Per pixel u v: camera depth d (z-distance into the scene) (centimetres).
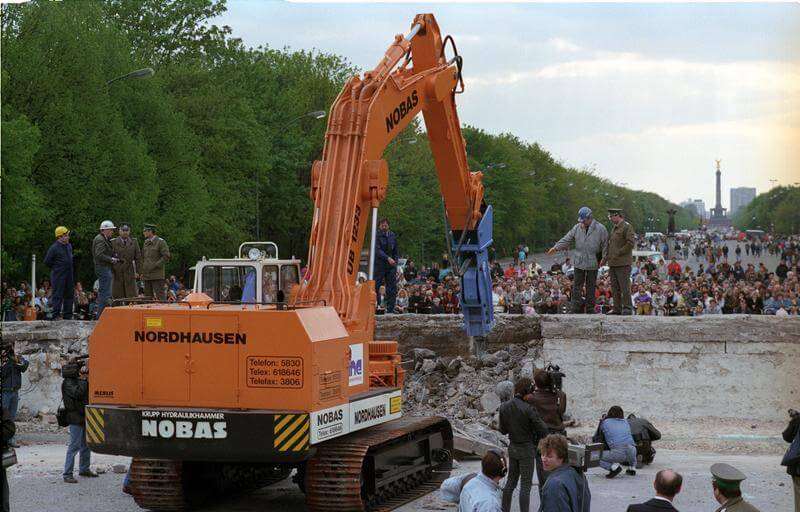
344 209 1402
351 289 1392
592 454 931
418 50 1694
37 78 4103
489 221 1892
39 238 4347
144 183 4491
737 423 2264
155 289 2262
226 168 6016
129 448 1251
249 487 1577
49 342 2275
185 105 5778
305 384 1220
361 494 1360
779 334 2264
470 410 2241
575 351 2345
